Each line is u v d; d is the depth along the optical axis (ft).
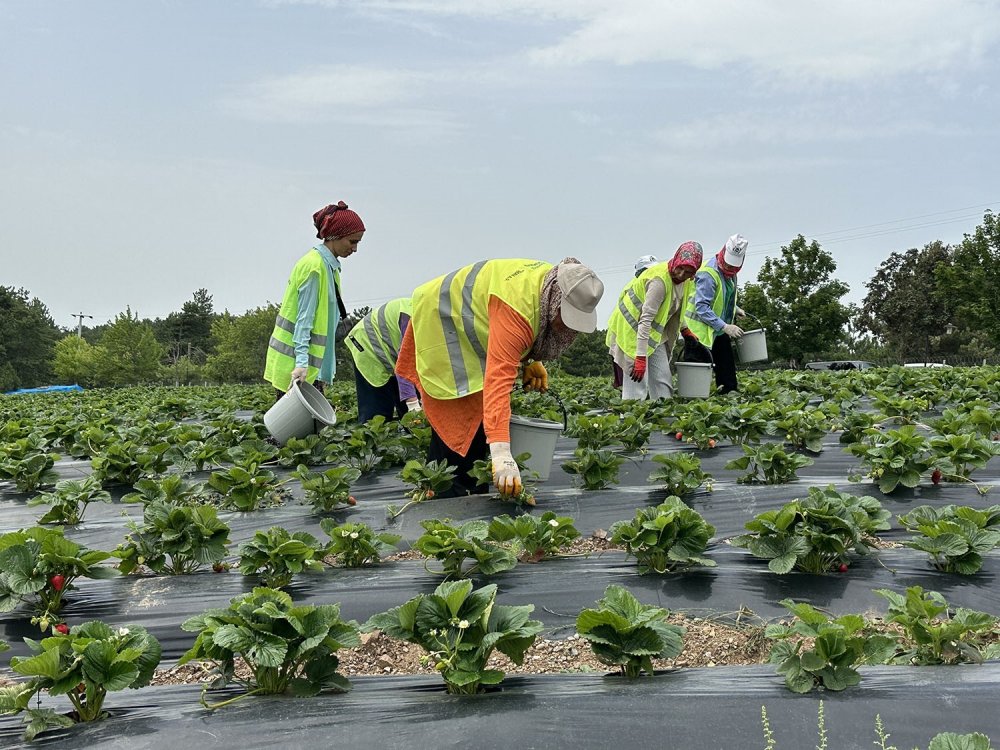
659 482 21.24
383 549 17.25
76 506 20.45
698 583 14.48
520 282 16.51
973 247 116.98
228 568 16.05
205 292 376.48
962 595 13.97
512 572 15.12
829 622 10.42
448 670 9.82
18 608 14.12
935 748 7.98
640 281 32.55
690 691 9.89
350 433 27.68
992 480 20.51
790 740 8.91
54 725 9.79
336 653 13.08
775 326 130.31
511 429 19.30
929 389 35.22
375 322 28.45
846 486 20.33
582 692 10.05
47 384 284.61
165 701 10.56
